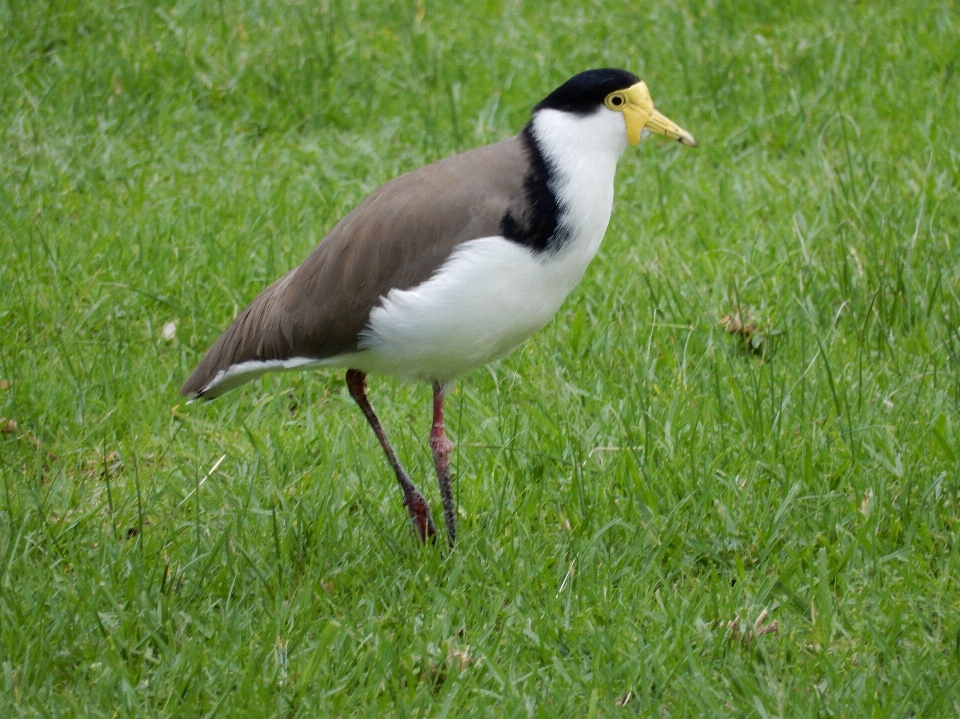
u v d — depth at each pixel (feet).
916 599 29.25
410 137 54.24
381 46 60.80
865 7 62.95
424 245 29.91
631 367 38.70
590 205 30.35
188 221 46.93
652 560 30.58
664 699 26.91
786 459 34.06
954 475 32.78
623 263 44.60
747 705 26.11
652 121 30.94
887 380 37.65
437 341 30.37
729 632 28.04
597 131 30.50
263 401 38.86
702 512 32.24
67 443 36.88
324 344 31.30
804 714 25.71
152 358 40.22
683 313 41.50
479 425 37.14
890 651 27.63
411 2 63.82
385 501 34.55
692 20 62.95
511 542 31.91
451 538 32.27
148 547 31.91
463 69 58.90
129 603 29.48
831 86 55.77
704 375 38.58
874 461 33.99
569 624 29.09
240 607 29.68
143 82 55.93
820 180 48.96
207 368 33.01
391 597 30.14
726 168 51.13
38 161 50.67
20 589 29.68
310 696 26.53
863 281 41.98
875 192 47.16
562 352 40.81
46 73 56.29
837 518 32.19
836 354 39.04
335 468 35.47
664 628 28.45
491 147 31.22
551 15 64.13
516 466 34.76
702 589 29.58
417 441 36.78
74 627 28.37
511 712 26.13
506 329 30.68
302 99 55.83
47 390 38.34
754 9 63.05
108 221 46.93
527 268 29.96
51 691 26.76
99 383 38.93
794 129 53.42
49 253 44.27
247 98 55.98
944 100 54.44
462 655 27.89
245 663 27.63
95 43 58.03
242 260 44.42
